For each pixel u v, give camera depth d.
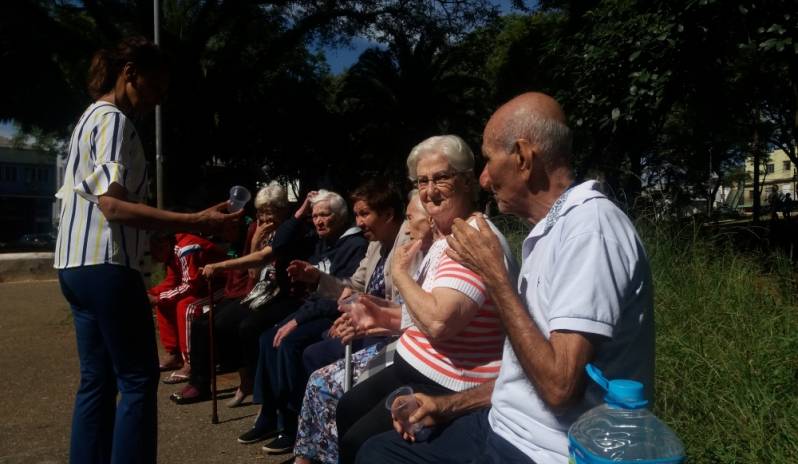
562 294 1.80
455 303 2.42
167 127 23.98
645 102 8.45
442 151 2.79
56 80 25.91
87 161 2.86
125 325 2.87
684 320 3.93
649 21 8.12
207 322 4.92
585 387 1.79
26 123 27.94
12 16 23.11
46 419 4.61
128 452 2.86
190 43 24.89
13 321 8.34
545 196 2.06
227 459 3.86
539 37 20.81
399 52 26.91
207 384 4.99
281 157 29.03
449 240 1.95
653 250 4.95
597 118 9.01
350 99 30.11
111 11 24.34
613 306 1.77
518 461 1.96
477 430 2.28
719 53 8.27
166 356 6.12
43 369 5.97
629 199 6.27
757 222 6.45
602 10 8.88
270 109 28.19
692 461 2.78
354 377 3.28
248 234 5.55
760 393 3.00
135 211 2.78
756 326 3.76
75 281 2.85
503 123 2.07
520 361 1.80
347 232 4.33
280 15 27.09
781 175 49.09
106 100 3.02
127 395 2.89
